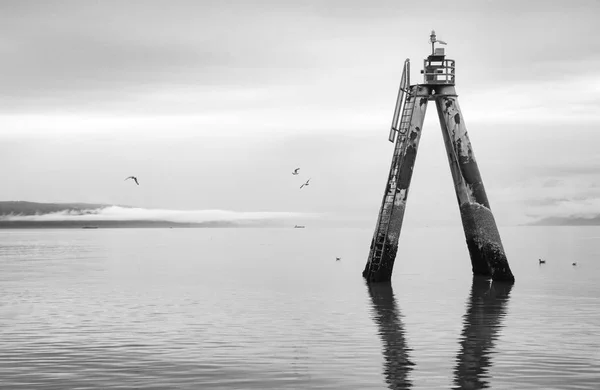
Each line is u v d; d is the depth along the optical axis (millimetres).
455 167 45188
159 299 39094
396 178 44250
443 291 41688
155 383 20422
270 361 22953
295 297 39500
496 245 45281
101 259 84625
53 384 20312
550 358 23094
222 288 45094
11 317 32375
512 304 35719
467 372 21406
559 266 64875
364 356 23594
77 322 30812
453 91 43438
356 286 45188
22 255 96312
